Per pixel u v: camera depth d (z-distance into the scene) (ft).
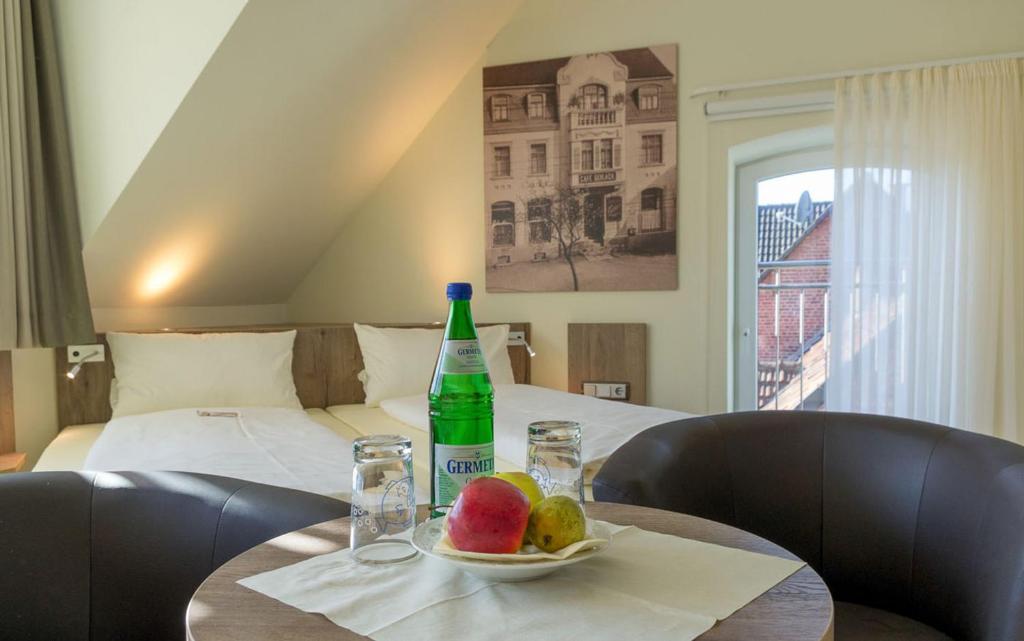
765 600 2.64
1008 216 9.75
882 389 10.34
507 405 9.02
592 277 11.95
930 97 10.11
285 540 3.34
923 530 4.38
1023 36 10.02
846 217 10.52
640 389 11.74
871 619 4.41
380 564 3.02
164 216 9.31
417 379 10.63
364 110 10.69
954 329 9.98
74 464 7.18
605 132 11.80
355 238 13.16
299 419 8.68
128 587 4.04
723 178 11.35
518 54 12.17
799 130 10.96
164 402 9.04
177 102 8.00
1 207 7.99
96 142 8.62
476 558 2.70
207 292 11.69
